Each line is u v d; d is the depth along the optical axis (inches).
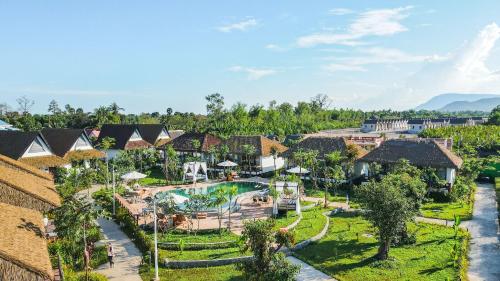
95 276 1071.0
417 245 1382.9
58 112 6259.8
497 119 6102.4
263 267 960.3
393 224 1216.8
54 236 1298.0
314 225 1594.5
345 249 1359.5
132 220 1549.0
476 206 1983.3
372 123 7076.8
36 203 1149.7
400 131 7249.0
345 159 2465.6
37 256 792.9
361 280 1107.3
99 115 5447.8
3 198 1109.7
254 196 2007.9
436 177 2071.9
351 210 1856.5
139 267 1205.7
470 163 2620.6
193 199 1585.9
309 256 1296.8
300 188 2139.5
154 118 6387.8
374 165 2348.7
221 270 1179.3
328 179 2388.0
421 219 1728.6
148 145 3297.2
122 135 3216.0
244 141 2903.5
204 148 2950.3
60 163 2342.5
